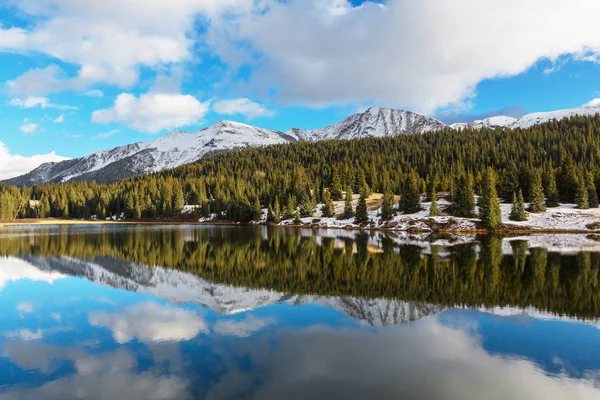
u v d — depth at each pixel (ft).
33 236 248.93
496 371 43.37
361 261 132.67
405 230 289.12
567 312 67.56
